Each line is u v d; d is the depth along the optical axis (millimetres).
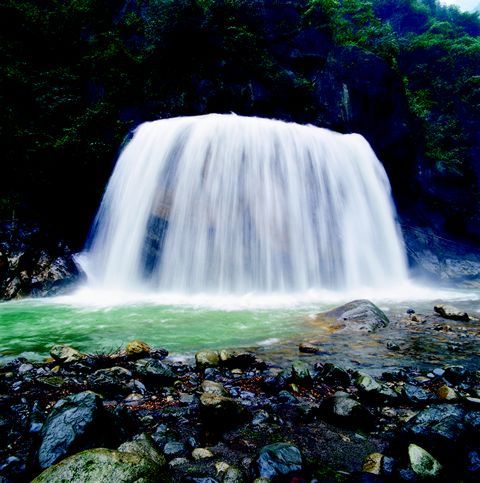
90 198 16438
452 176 23422
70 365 5738
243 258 13898
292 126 17141
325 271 15016
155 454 3094
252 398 4602
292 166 15766
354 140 18875
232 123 15766
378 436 3654
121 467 2646
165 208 14344
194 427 3791
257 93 21094
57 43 20453
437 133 27359
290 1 24156
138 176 15344
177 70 20984
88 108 17844
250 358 5855
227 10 21594
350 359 6102
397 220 19297
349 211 16688
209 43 20906
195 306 10852
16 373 5512
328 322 8594
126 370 5379
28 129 15367
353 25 29672
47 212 15070
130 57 20344
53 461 2820
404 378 5277
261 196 14828
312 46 23516
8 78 16406
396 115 21109
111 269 14539
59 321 8969
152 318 9234
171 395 4676
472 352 6477
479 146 26281
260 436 3617
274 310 10234
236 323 8680
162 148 15445
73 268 13922
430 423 3299
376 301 12219
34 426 3590
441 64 31938
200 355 5793
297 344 6938
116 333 7852
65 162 15391
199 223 14023
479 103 27891
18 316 9562
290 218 14961
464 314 9156
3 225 13414
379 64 20562
